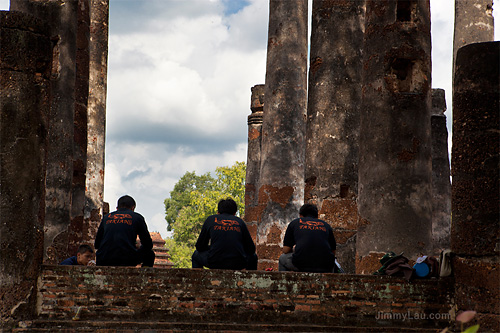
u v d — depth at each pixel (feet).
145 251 27.22
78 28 44.42
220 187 171.42
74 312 23.98
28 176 24.72
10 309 23.59
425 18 31.50
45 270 24.34
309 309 24.52
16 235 24.12
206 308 24.21
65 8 37.93
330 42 43.55
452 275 25.29
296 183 47.80
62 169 36.94
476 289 24.07
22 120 24.89
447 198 53.21
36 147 25.08
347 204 41.42
